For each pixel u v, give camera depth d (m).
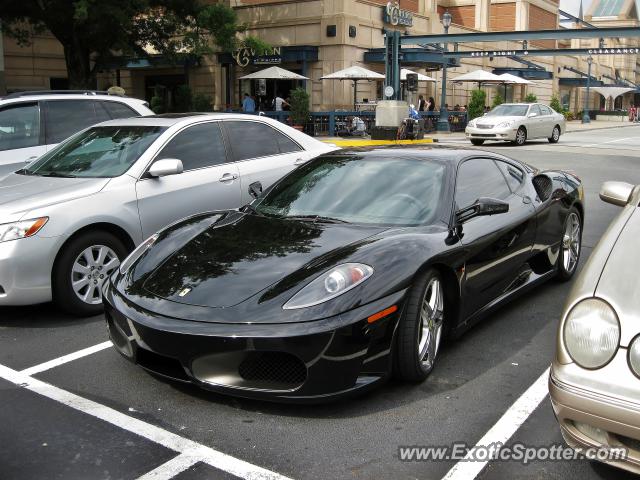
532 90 49.59
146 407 3.58
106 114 8.16
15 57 29.53
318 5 28.22
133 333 3.51
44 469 2.97
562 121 25.02
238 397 3.52
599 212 9.78
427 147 5.05
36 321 5.08
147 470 2.96
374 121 26.03
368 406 3.56
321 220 4.25
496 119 22.67
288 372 3.32
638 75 92.38
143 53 22.61
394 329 3.49
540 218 5.17
